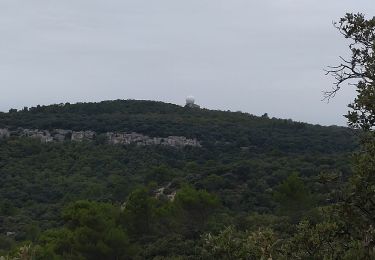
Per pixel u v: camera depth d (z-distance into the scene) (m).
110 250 27.53
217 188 48.03
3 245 35.16
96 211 29.20
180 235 33.03
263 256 6.33
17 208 49.81
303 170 48.53
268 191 43.97
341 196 5.69
